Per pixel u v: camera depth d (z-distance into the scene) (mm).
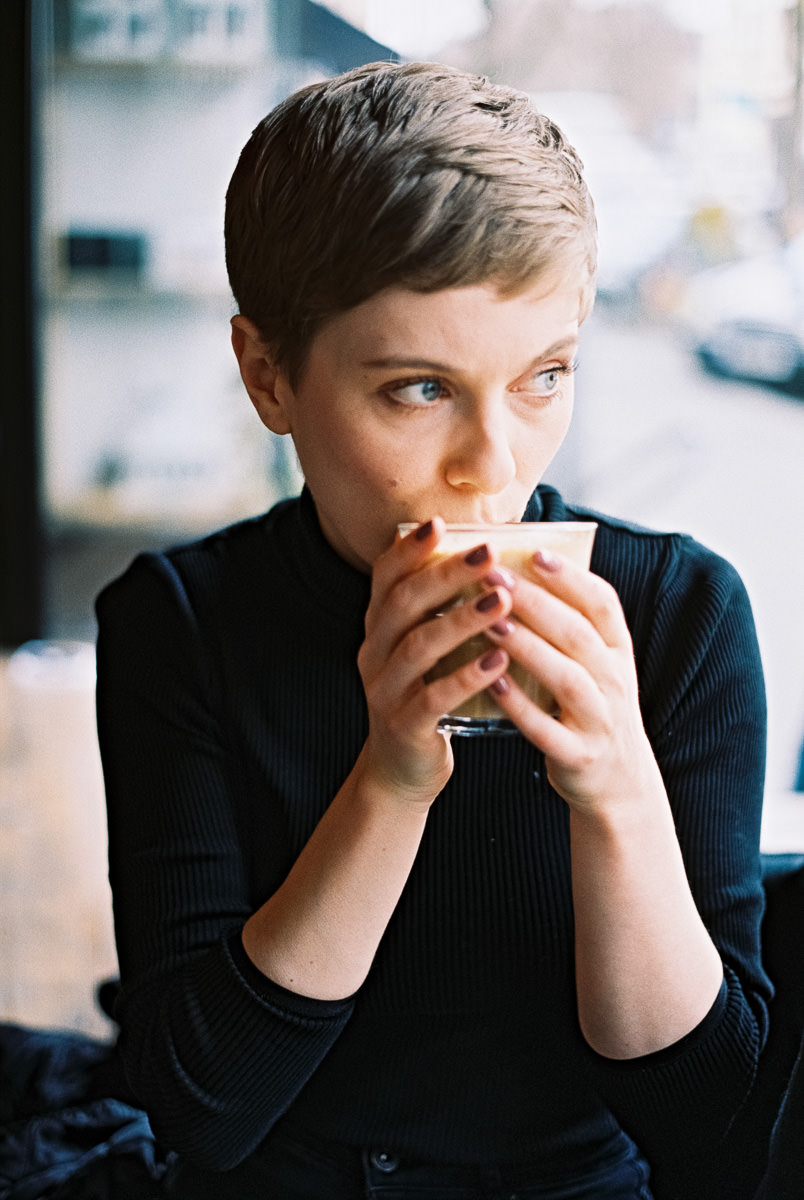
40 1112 1266
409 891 982
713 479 4055
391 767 779
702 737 981
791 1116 860
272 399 914
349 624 996
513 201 737
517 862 985
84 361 4320
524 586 714
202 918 957
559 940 984
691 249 3936
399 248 737
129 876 997
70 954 2521
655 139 3875
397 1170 983
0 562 4426
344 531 860
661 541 1048
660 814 822
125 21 4070
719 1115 898
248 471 4383
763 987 938
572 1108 994
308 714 1011
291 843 1012
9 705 3965
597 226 833
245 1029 860
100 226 4219
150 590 1065
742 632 1017
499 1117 995
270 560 1045
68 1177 1106
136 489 4395
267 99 4090
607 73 3846
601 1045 888
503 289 749
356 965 857
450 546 730
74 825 3125
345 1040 985
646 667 997
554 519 1041
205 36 4039
